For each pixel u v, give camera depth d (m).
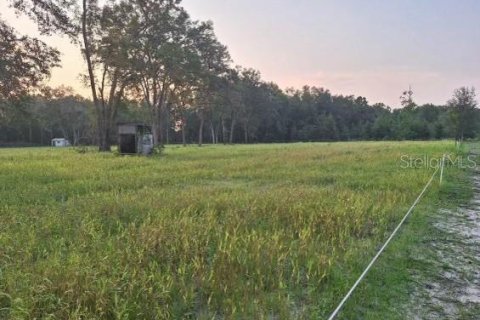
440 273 5.78
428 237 7.46
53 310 4.03
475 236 7.64
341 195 10.03
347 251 6.04
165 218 7.41
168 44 42.12
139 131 29.33
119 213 8.07
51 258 5.27
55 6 21.80
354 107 123.94
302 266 5.55
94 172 16.16
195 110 83.06
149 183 13.10
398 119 100.19
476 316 4.56
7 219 7.30
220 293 4.58
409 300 4.91
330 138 108.38
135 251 5.57
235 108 85.81
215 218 7.73
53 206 8.73
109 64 36.72
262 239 6.09
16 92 18.14
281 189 11.28
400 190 11.81
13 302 4.00
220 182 13.93
